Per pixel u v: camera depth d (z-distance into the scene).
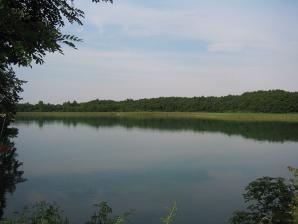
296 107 132.75
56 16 4.57
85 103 185.62
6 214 16.66
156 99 176.88
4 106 8.19
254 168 31.02
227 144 49.44
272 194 9.76
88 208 18.33
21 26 3.86
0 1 3.62
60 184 24.05
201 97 170.62
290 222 8.68
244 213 9.91
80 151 41.97
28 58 3.84
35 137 59.78
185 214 17.73
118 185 24.06
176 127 84.25
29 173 27.89
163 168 30.91
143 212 17.88
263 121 107.62
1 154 37.09
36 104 180.88
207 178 26.66
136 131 73.19
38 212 7.91
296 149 43.50
